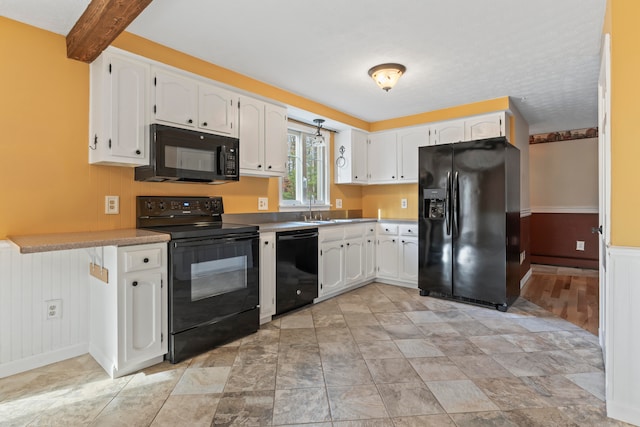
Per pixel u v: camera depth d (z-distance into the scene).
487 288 3.31
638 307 1.60
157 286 2.14
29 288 2.12
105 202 2.43
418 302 3.53
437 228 3.61
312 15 2.08
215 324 2.43
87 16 1.93
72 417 1.64
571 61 2.75
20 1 1.87
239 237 2.59
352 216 4.89
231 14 2.07
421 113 4.18
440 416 1.65
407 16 2.10
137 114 2.33
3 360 2.03
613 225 1.69
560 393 1.85
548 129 5.33
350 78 3.09
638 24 1.65
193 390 1.88
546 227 5.64
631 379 1.61
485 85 3.26
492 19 2.13
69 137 2.27
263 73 2.97
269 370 2.10
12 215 2.06
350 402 1.76
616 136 1.69
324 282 3.56
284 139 3.45
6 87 2.04
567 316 3.10
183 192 2.90
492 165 3.27
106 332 2.10
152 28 2.23
